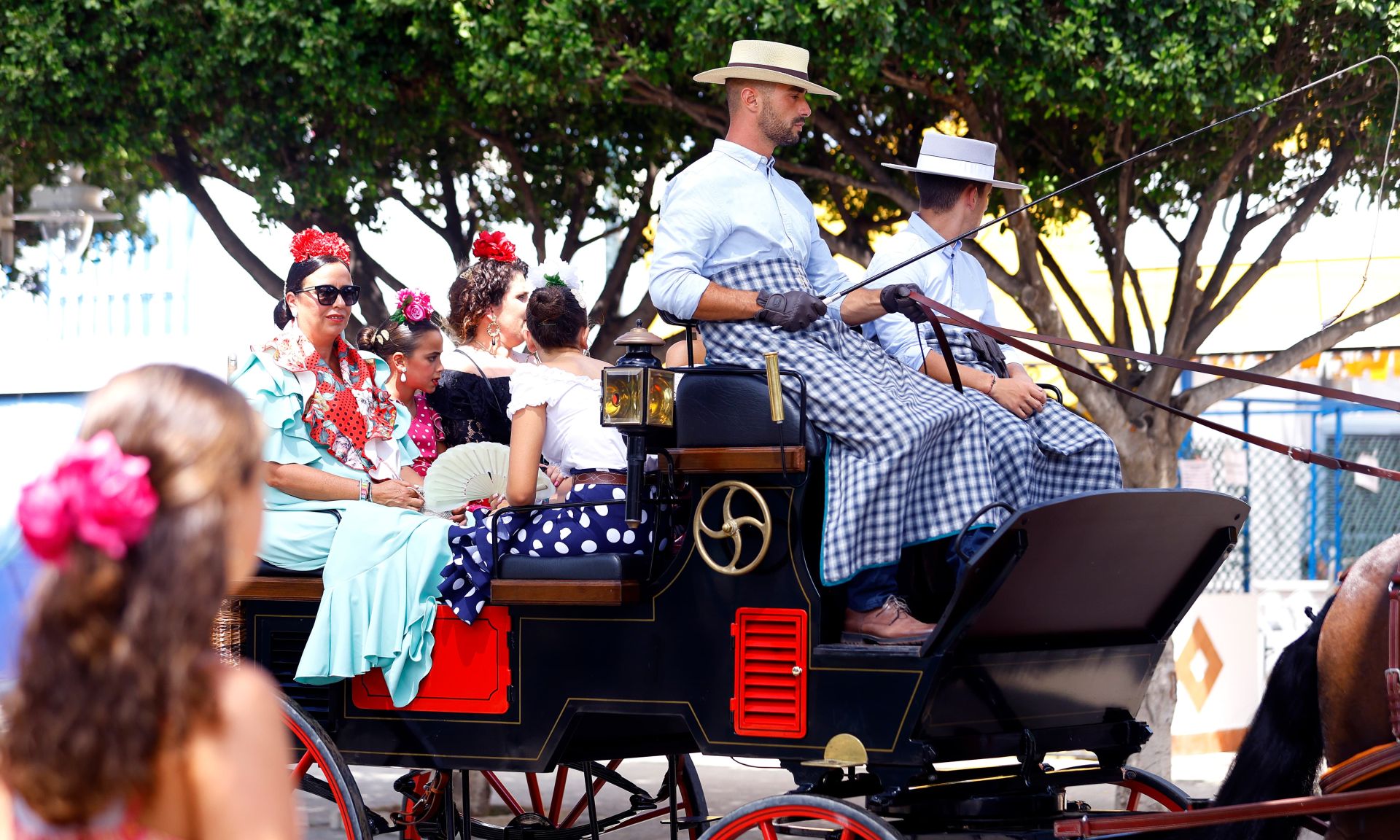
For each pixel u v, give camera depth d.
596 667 4.57
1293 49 7.89
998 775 4.75
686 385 4.42
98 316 16.09
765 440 4.30
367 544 4.90
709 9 7.69
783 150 9.94
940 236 5.48
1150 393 8.85
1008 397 4.88
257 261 10.41
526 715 4.69
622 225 11.08
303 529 5.05
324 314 5.38
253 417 2.00
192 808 1.88
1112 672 4.74
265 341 5.32
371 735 4.95
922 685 4.05
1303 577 13.64
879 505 4.29
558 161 10.59
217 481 1.92
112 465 1.83
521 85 8.38
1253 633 10.90
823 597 4.34
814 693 4.22
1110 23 7.58
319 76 8.54
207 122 9.52
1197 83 7.45
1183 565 4.65
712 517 4.40
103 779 1.81
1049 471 4.93
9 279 12.47
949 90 8.59
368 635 4.80
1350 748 3.72
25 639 1.86
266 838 1.88
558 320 5.09
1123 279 9.15
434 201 11.19
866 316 4.56
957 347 5.27
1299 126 8.71
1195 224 8.91
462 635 4.80
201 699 1.85
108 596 1.83
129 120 9.04
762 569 4.32
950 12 7.80
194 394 1.95
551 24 8.05
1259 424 14.01
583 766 5.51
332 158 9.58
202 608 1.87
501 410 6.20
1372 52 7.51
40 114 8.90
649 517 4.69
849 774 4.52
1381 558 3.73
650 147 10.10
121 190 10.82
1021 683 4.40
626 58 8.39
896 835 3.88
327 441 5.34
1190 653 10.45
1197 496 4.32
